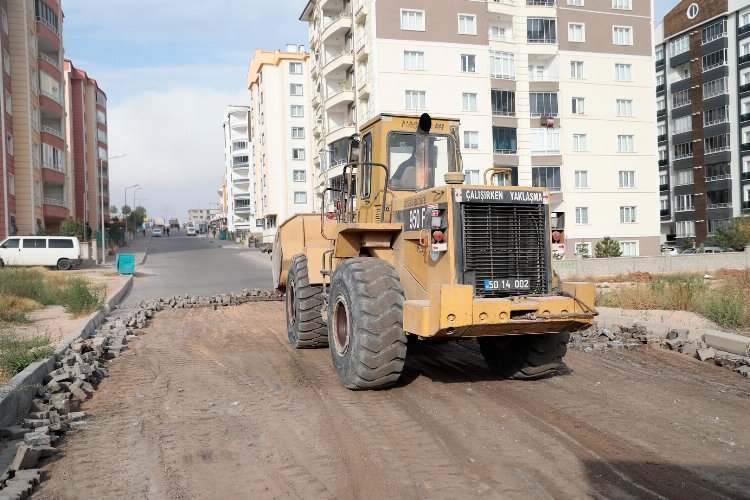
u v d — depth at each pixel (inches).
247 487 162.4
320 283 357.4
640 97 1800.0
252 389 269.4
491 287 237.8
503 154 1651.1
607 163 1766.7
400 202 268.8
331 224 359.9
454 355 329.7
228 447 194.1
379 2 1523.1
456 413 223.5
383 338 242.5
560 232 253.1
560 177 1722.4
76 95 2107.5
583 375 281.7
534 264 246.4
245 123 3917.3
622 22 1776.6
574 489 156.4
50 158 1517.0
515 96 1675.7
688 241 2148.1
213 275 1171.9
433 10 1557.6
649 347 344.5
